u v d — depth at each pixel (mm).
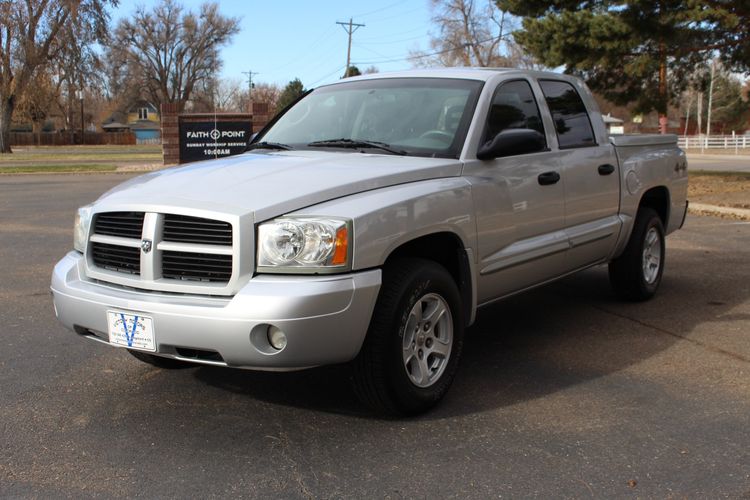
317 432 3752
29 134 81375
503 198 4492
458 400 4195
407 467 3367
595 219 5559
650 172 6281
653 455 3486
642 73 17344
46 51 49406
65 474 3303
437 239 4148
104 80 53594
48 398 4227
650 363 4844
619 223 5840
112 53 81125
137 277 3701
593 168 5480
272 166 4137
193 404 4137
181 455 3496
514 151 4379
